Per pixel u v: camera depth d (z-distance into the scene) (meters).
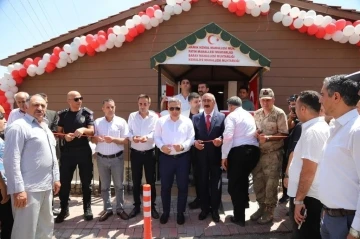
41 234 3.33
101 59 7.83
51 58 7.61
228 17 7.41
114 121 4.55
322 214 2.27
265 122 4.17
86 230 4.11
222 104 8.10
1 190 3.20
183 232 4.02
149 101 4.60
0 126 3.54
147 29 7.57
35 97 3.26
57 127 4.50
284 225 4.19
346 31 6.48
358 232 1.78
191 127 4.33
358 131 1.85
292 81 7.26
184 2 7.28
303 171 2.58
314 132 2.57
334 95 2.02
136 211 4.61
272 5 7.31
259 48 7.34
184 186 4.28
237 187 4.14
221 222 4.33
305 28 6.97
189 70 7.48
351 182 1.97
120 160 4.54
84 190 4.45
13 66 7.75
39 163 3.18
